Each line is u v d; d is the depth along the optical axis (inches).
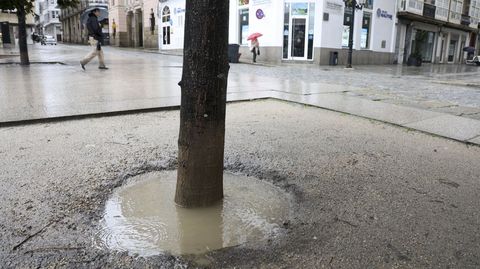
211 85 114.0
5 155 161.0
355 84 463.5
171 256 96.3
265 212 120.2
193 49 111.0
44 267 90.3
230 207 122.7
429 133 213.3
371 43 1095.0
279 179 146.7
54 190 130.2
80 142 181.3
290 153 175.6
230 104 283.0
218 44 111.3
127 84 366.6
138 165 155.9
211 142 118.4
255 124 225.6
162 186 137.5
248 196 131.2
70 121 219.1
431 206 126.1
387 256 97.9
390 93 381.1
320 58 941.8
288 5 933.2
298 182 143.7
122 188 134.8
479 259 97.6
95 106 249.3
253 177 148.3
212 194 122.9
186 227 110.1
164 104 261.0
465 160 172.7
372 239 105.5
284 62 946.7
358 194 134.2
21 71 486.3
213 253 98.0
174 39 1327.5
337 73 667.4
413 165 164.6
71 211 116.7
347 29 1002.7
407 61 1159.6
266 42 968.9
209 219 115.0
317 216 118.1
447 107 304.0
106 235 104.9
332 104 286.4
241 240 104.3
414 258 97.3
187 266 92.5
